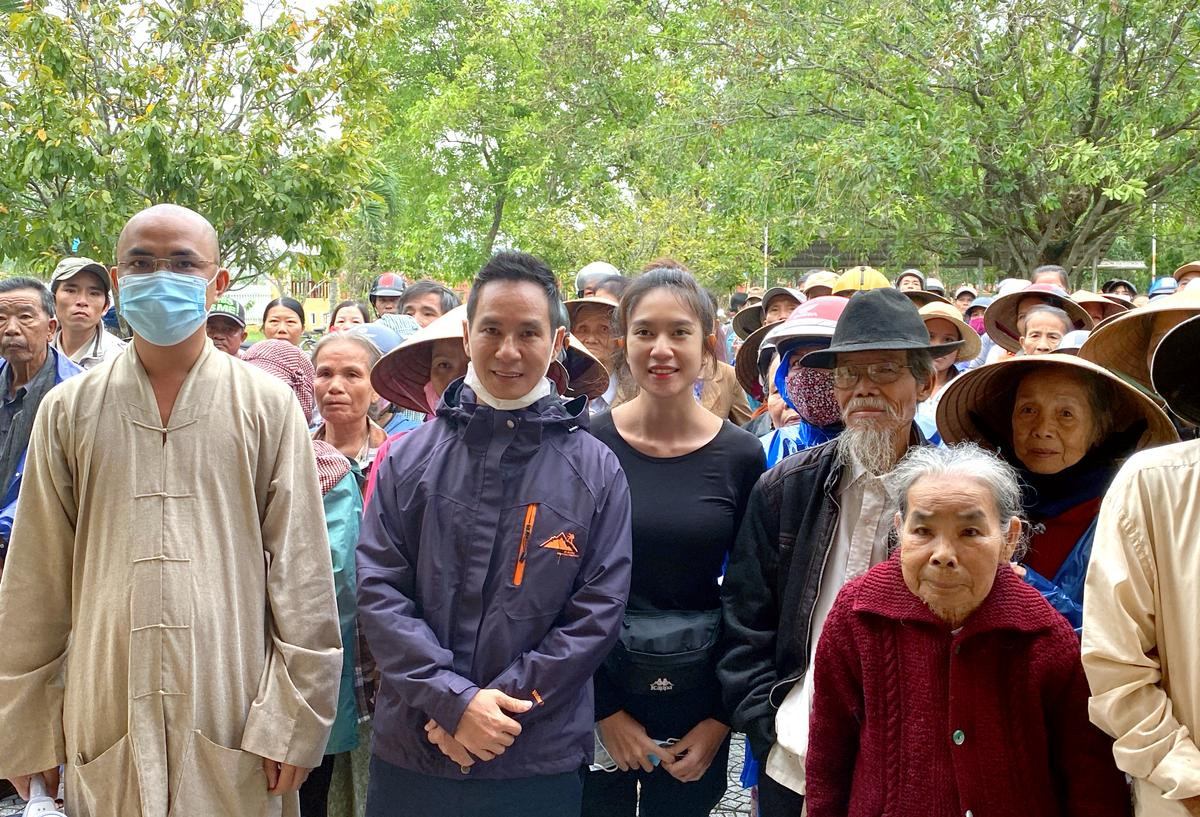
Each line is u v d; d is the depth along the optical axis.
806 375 3.36
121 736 2.63
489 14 24.86
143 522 2.65
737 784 4.56
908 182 11.48
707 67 14.50
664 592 3.10
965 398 2.96
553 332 2.87
